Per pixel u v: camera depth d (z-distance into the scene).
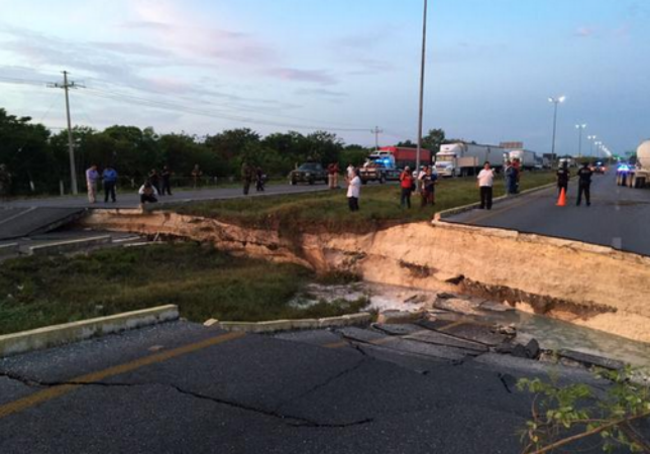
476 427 4.38
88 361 5.40
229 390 4.86
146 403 4.49
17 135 50.12
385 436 4.14
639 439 3.00
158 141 68.50
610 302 11.32
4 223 20.64
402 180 21.22
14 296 11.48
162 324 6.97
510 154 69.94
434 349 8.39
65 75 47.62
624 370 3.02
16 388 4.69
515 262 13.33
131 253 17.61
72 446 3.76
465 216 19.20
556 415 2.78
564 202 23.66
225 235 20.44
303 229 18.75
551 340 10.61
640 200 26.17
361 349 7.53
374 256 17.03
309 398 4.80
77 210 22.23
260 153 79.31
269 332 8.50
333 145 95.44
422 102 28.45
